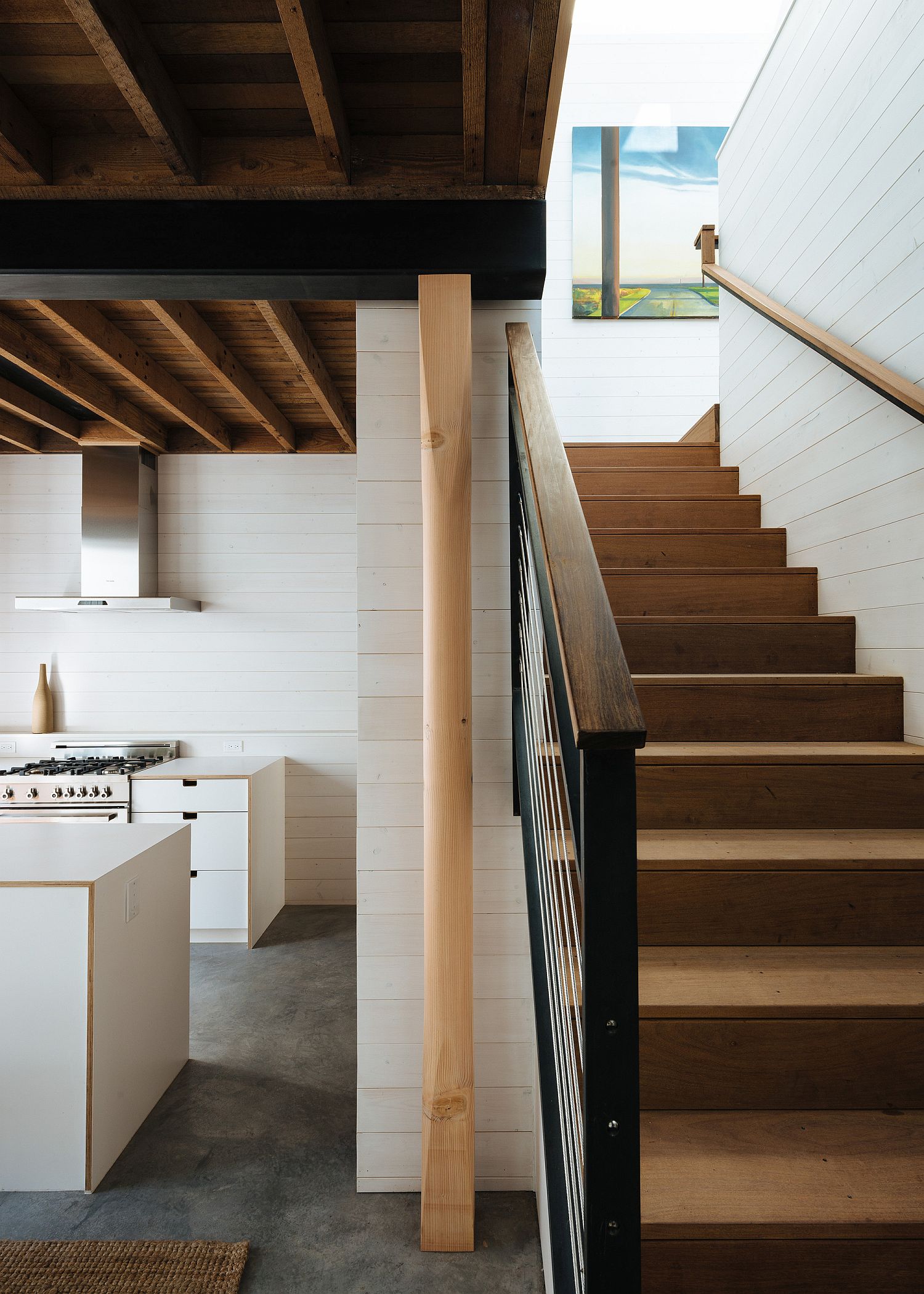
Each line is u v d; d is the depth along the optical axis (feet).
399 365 7.73
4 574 16.38
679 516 10.80
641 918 5.99
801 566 9.68
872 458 8.09
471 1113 6.68
